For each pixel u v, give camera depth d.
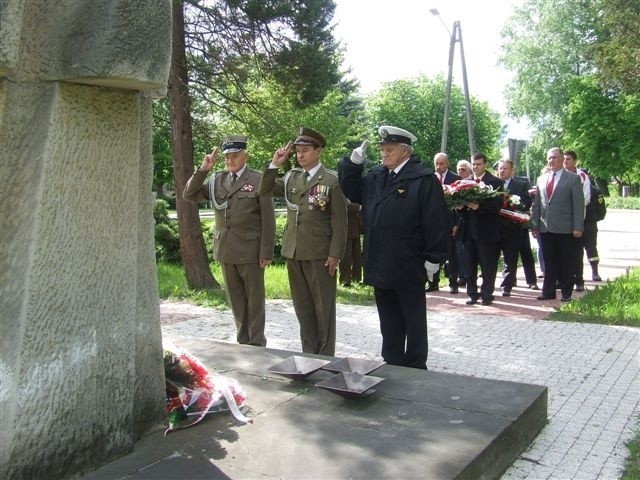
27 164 2.53
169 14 2.75
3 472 2.44
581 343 5.77
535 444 3.43
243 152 5.40
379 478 2.58
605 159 36.09
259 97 11.41
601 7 25.19
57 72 2.53
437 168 9.07
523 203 8.73
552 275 8.18
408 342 4.49
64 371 2.64
